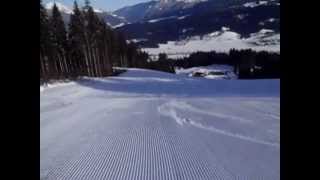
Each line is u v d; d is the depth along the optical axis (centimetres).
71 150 983
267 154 903
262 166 797
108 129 1329
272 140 1067
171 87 4469
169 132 1240
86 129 1335
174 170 778
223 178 719
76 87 4169
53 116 1730
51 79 4547
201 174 747
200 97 2869
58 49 5575
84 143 1073
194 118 1584
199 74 12250
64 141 1109
